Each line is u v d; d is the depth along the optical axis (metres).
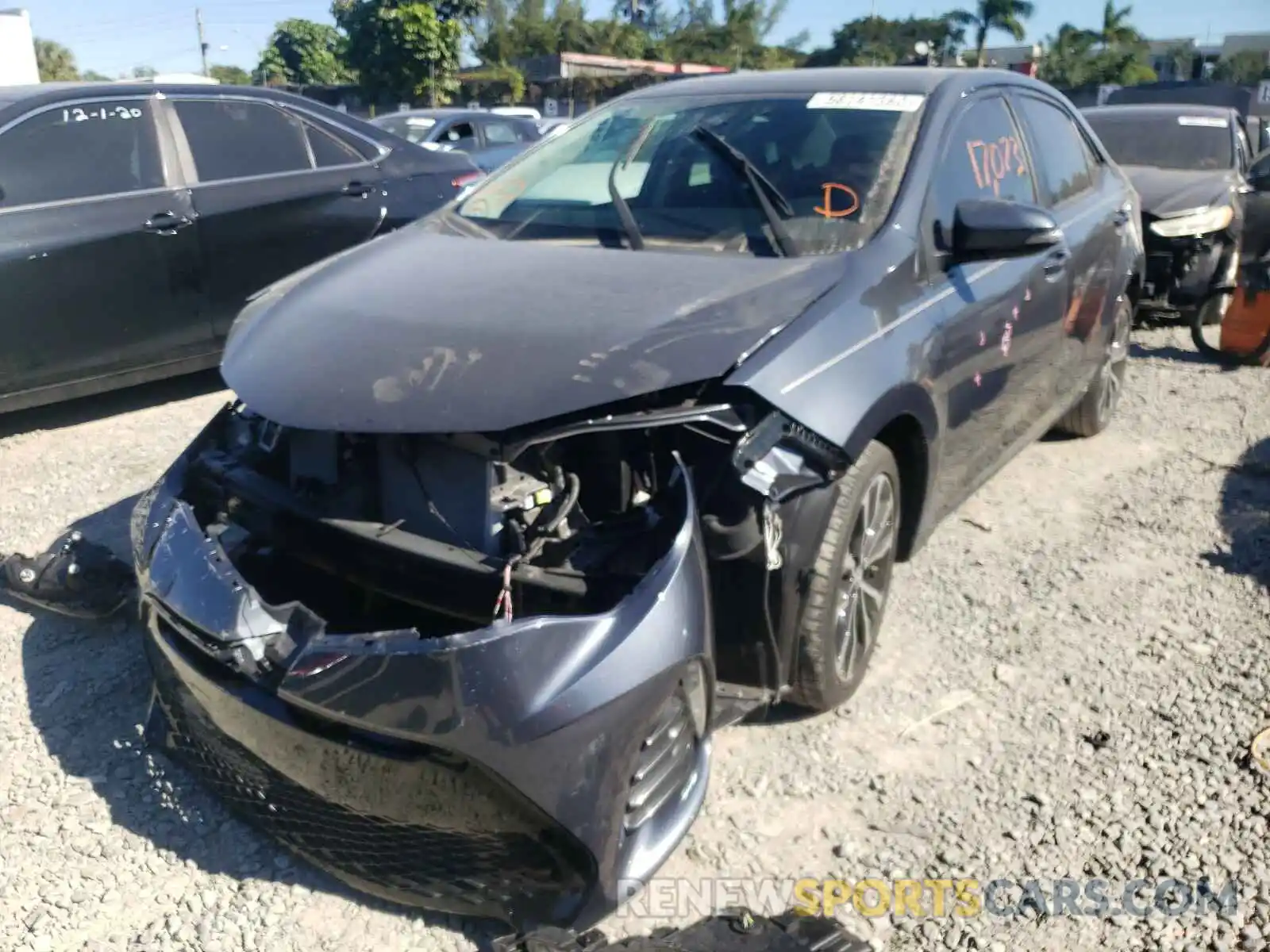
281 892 2.69
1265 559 4.27
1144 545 4.41
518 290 2.93
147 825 2.90
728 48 61.62
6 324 5.17
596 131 4.07
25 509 4.72
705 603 2.51
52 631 3.78
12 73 26.72
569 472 2.68
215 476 3.08
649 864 2.51
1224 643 3.70
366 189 6.40
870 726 3.26
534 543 2.55
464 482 2.63
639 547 2.60
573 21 57.69
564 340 2.61
